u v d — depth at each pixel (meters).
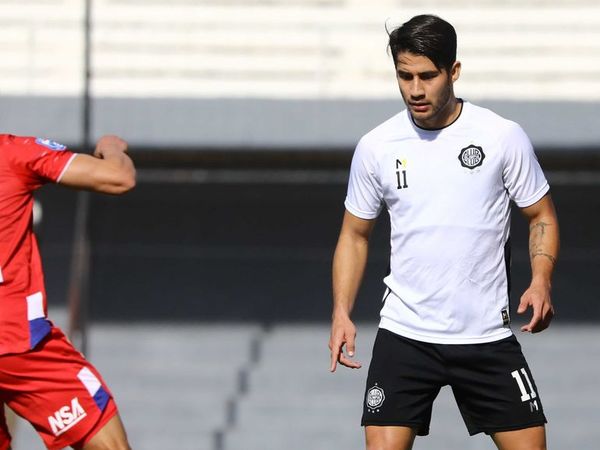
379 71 40.81
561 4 40.50
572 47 40.38
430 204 13.04
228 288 42.09
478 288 13.09
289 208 42.53
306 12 41.06
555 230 13.22
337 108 38.22
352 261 13.80
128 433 38.06
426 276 13.15
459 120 13.02
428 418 13.65
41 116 38.25
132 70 40.84
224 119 38.28
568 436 38.16
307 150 38.16
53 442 12.36
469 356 13.15
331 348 13.38
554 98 38.16
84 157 12.08
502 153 12.95
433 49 12.34
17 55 40.91
